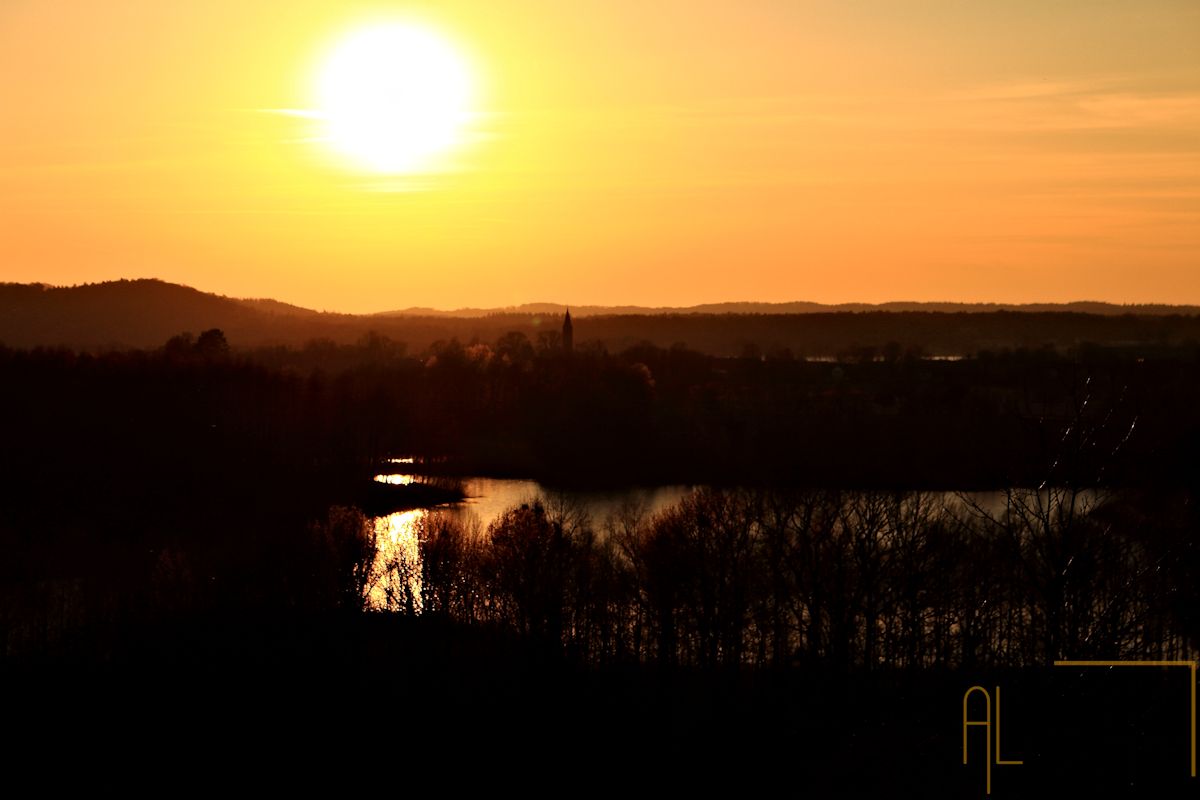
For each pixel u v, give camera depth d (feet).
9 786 140.36
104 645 188.85
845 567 186.29
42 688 172.55
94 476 304.09
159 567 222.48
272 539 226.58
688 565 193.06
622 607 200.44
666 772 137.49
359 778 141.38
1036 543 75.20
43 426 340.39
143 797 137.28
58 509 272.31
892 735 120.47
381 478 378.73
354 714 162.50
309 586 206.39
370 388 505.66
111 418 361.92
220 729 158.10
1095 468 75.97
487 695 169.58
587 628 194.18
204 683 173.47
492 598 200.23
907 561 175.42
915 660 168.04
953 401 384.27
